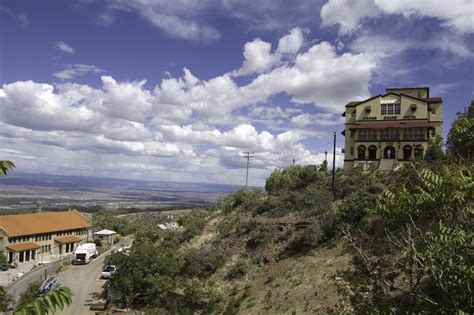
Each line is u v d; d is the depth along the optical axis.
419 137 52.62
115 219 111.62
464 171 8.58
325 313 27.31
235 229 51.19
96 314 42.34
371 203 36.41
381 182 44.34
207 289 40.66
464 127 10.20
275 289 34.41
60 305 6.03
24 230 74.75
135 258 45.16
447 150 37.56
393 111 54.88
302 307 29.56
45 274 59.66
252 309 33.12
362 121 56.00
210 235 53.84
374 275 10.52
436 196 8.26
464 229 8.57
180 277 45.38
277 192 58.03
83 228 89.44
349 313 10.91
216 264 44.94
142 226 109.62
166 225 107.19
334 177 51.59
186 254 49.47
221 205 66.94
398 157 53.06
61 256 78.50
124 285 44.16
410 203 8.64
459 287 7.90
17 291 52.12
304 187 56.91
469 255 8.02
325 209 44.69
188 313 37.50
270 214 50.38
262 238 45.25
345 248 34.66
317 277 32.50
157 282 42.88
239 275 41.69
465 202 8.19
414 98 53.94
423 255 8.40
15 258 70.88
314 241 38.41
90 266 66.69
